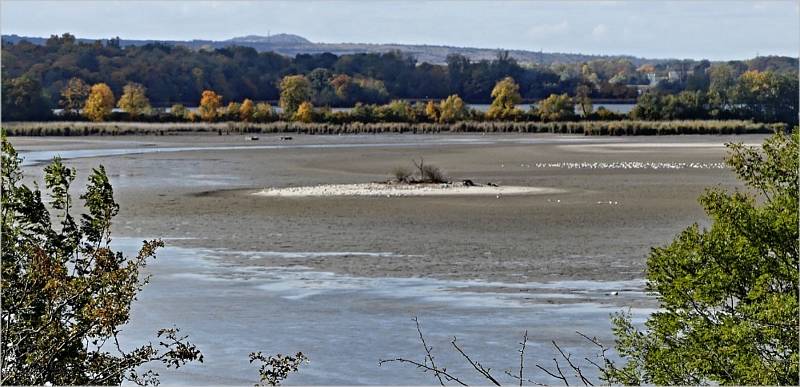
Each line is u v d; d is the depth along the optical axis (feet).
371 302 143.95
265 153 541.75
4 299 69.87
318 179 368.48
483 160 476.54
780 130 91.30
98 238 77.00
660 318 84.84
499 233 214.90
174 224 233.55
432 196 298.97
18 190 75.15
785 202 85.40
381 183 344.90
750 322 79.05
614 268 171.12
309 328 128.26
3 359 68.64
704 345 81.66
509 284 157.28
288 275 165.78
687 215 245.04
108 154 530.27
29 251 72.08
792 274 82.12
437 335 124.67
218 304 142.61
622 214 248.32
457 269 170.60
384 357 115.03
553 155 512.22
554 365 110.83
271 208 267.18
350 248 194.70
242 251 191.83
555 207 265.75
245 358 114.42
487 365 111.55
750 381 77.51
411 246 196.75
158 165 444.96
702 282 83.10
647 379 84.38
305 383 105.09
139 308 139.44
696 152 528.22
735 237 84.23
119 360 72.02
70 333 69.51
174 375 107.24
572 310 138.00
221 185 340.59
